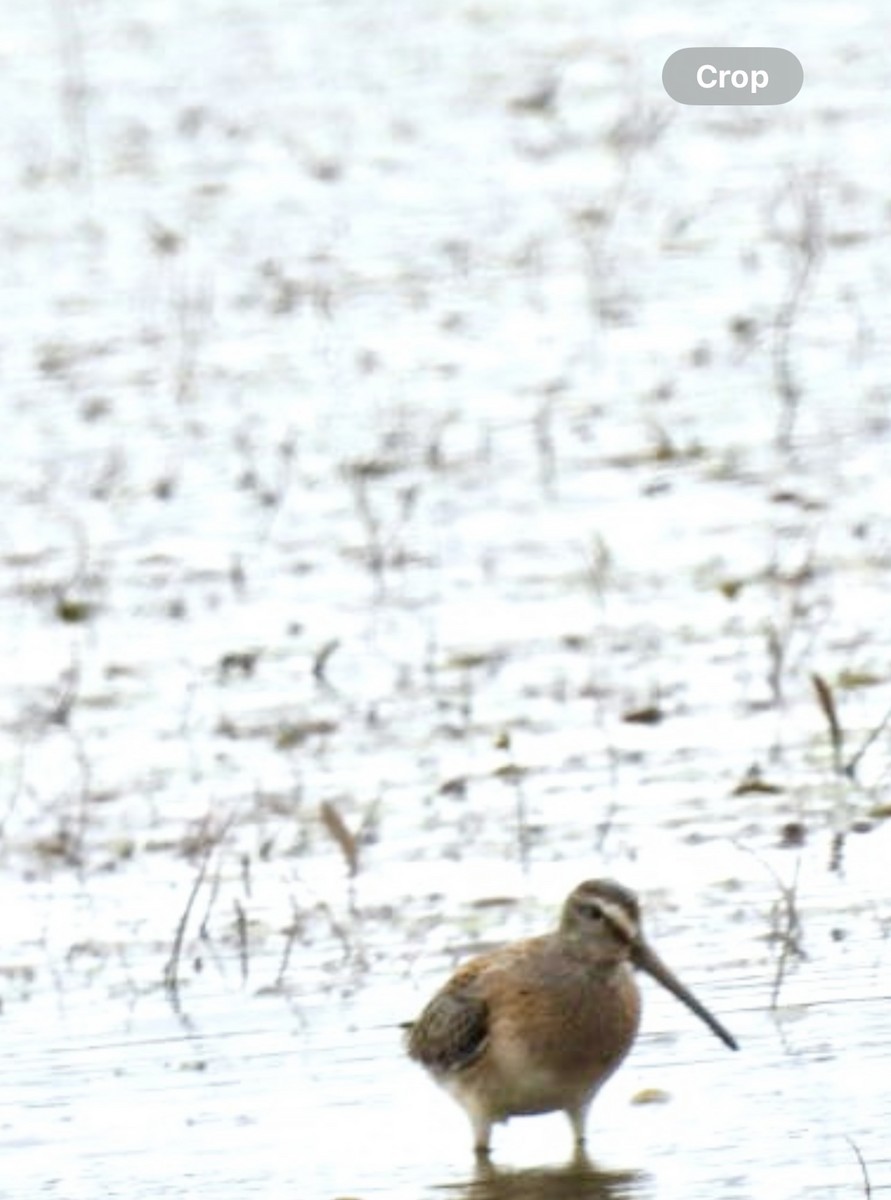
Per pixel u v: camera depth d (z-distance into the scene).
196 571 26.56
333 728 22.05
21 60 48.88
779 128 43.94
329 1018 16.81
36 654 24.48
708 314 34.41
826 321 33.66
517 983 15.06
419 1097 15.70
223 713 22.61
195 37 50.47
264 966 17.64
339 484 29.00
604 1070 15.12
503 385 32.19
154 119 45.62
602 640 23.75
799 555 25.62
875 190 39.81
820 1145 14.63
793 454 28.89
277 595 25.67
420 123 45.00
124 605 25.70
